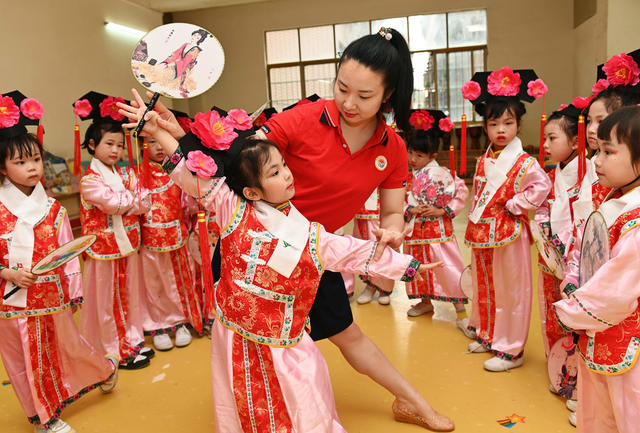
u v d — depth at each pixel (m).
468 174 11.37
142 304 3.05
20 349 2.12
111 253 2.73
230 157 1.65
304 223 1.69
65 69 8.47
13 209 2.12
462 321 3.09
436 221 3.26
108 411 2.33
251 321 1.63
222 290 1.70
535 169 2.47
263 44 12.46
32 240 2.13
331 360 2.77
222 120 1.65
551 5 11.03
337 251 1.69
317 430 1.62
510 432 2.02
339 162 1.83
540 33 11.17
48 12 8.12
